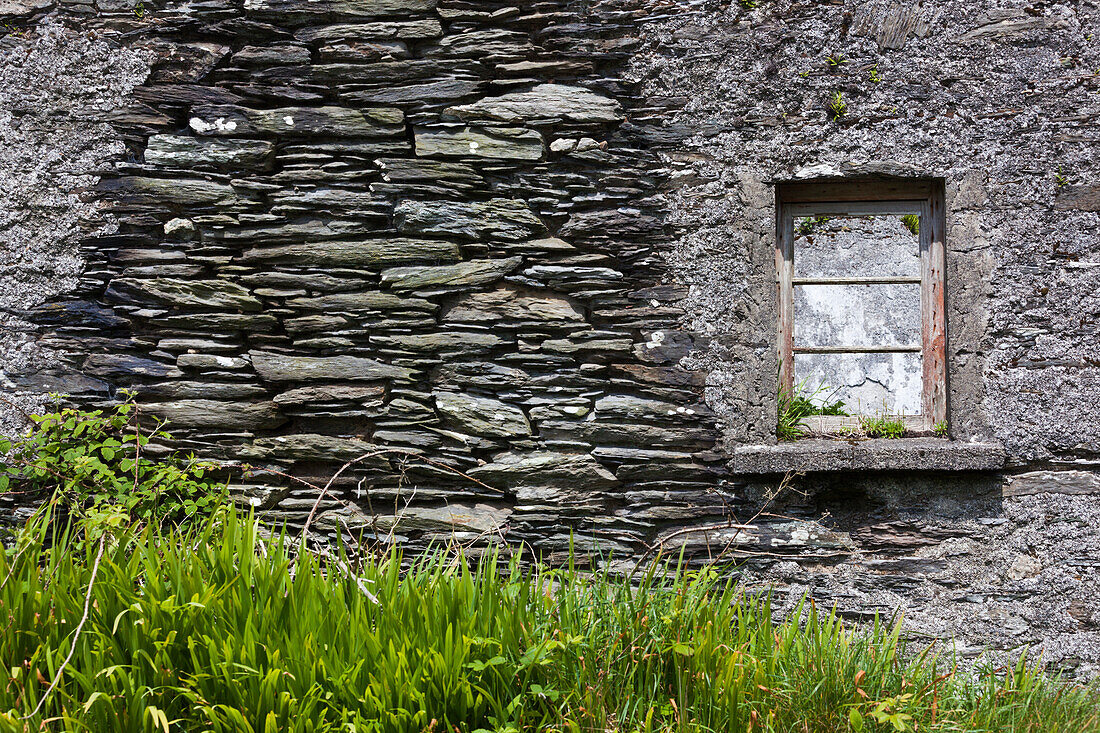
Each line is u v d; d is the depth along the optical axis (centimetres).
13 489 325
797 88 318
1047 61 311
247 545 249
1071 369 310
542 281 327
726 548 323
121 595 224
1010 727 233
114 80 328
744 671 229
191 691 202
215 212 329
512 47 323
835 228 712
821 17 317
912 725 215
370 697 204
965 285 313
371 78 327
